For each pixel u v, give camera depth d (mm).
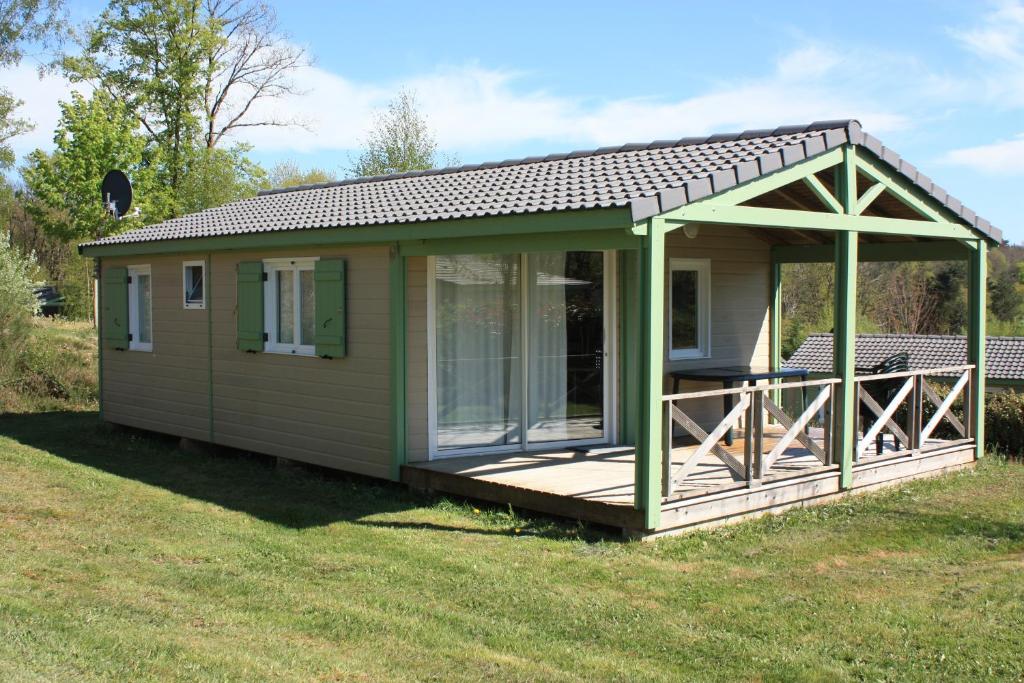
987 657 5000
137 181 25188
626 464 8828
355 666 4773
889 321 37812
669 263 10430
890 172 8945
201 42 29016
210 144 31844
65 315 27094
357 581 6211
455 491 8422
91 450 11742
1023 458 11086
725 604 5805
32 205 26031
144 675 4520
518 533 7406
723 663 4914
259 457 11141
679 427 10719
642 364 6926
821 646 5148
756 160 7395
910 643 5191
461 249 8164
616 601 5840
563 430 9711
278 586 6086
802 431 8422
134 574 6301
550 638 5242
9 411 15148
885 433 11531
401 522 7828
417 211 8680
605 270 9727
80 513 8109
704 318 10828
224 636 5141
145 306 12766
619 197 6867
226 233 10484
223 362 11156
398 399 8914
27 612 5359
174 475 10070
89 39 28516
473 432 9367
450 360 9219
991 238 10414
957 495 8953
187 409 11773
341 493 9023
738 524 7641
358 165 34375
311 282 9984
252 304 10555
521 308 9461
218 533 7457
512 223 7441
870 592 6051
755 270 11375
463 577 6289
